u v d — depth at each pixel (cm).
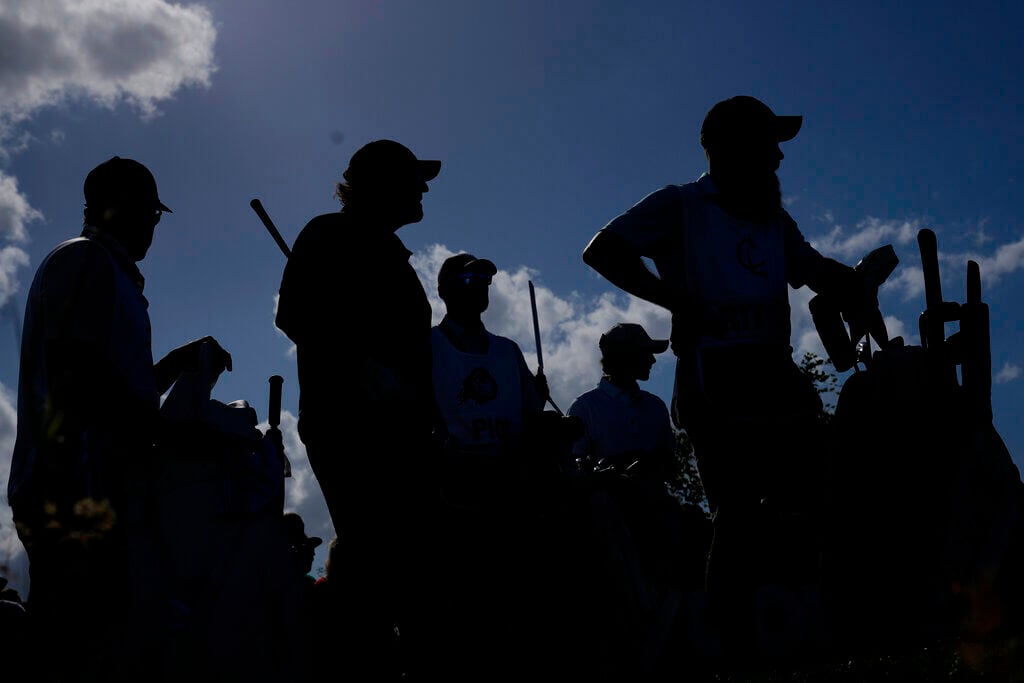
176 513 412
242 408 454
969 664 249
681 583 534
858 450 346
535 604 482
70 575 300
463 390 494
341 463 344
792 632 367
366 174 387
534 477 503
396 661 355
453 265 510
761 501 370
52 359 324
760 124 391
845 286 404
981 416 338
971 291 346
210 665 392
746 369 379
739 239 391
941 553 329
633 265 384
